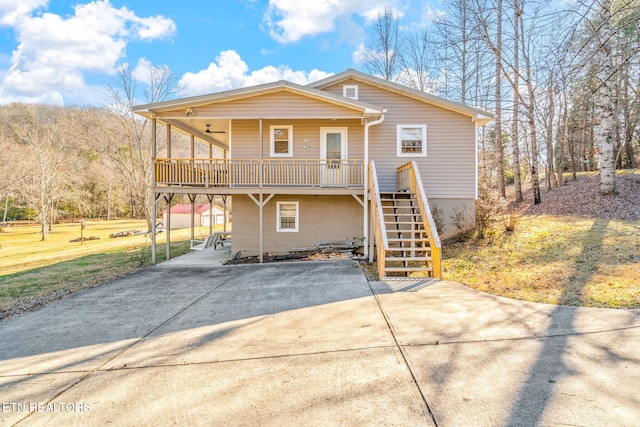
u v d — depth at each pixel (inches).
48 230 1283.2
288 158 444.1
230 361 139.0
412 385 114.2
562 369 120.0
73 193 1252.5
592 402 100.6
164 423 99.8
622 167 688.4
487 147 855.1
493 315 178.1
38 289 288.5
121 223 1608.0
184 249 529.7
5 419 105.4
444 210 435.8
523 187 778.2
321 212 440.5
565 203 465.4
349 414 100.1
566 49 236.5
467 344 144.0
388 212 432.8
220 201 1354.6
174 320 195.0
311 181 435.5
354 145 443.8
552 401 101.7
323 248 416.5
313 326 174.9
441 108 439.5
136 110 373.7
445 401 104.3
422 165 439.2
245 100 385.7
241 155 441.7
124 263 407.8
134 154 1129.4
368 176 391.9
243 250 441.4
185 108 382.9
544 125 641.6
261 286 269.6
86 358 147.5
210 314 203.8
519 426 91.8
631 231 307.9
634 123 625.3
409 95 439.2
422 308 194.1
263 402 108.5
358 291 238.2
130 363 141.2
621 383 109.8
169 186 394.3
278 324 180.7
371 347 145.6
